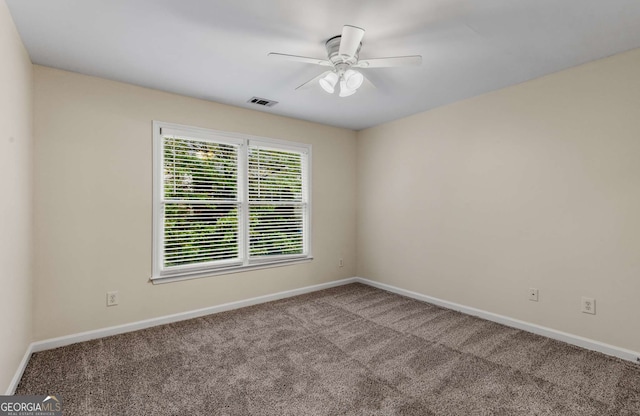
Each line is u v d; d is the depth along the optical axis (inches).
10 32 73.5
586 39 85.4
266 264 151.7
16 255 79.7
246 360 94.4
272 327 120.1
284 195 159.8
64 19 75.5
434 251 146.6
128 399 75.4
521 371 87.6
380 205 174.1
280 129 156.8
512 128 118.1
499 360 93.8
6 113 70.6
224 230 139.9
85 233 107.8
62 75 103.9
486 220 126.6
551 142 107.8
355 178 189.0
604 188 96.6
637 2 69.1
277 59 96.3
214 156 137.6
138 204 118.2
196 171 132.7
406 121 159.3
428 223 149.1
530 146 113.2
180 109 127.4
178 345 104.4
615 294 94.7
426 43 87.1
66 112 104.5
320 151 172.6
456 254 137.4
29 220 93.5
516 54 93.7
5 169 70.0
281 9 71.9
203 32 81.7
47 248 101.2
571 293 103.7
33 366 89.7
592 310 99.1
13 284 77.2
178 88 120.5
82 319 107.2
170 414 70.2
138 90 118.1
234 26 78.9
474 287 131.0
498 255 122.9
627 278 92.5
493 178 124.2
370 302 149.9
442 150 142.6
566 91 104.1
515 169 117.4
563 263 105.4
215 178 137.7
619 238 94.0
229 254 141.3
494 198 124.0
